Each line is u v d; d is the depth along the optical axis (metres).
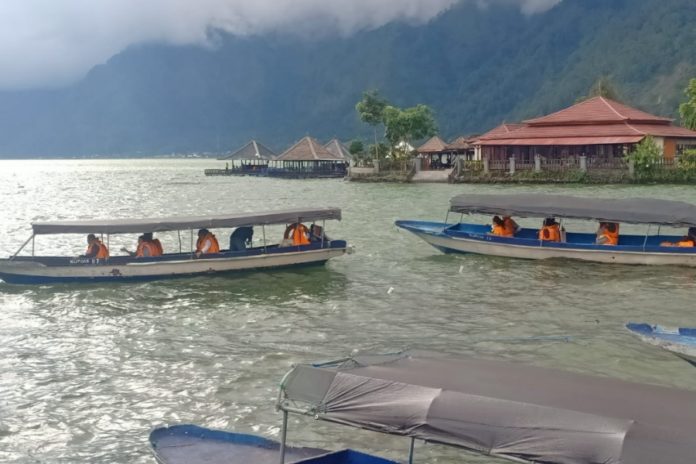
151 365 16.67
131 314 21.42
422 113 98.56
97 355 17.52
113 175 152.62
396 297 22.94
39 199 73.31
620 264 27.14
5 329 19.98
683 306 21.22
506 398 8.38
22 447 12.66
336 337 18.64
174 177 130.50
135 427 13.38
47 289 24.78
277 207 56.41
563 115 79.00
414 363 9.91
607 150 73.25
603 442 7.61
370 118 99.44
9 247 35.50
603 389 8.92
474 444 8.08
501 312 20.91
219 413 13.85
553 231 28.62
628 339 17.98
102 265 25.52
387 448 12.34
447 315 20.69
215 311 21.52
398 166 87.19
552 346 17.53
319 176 103.31
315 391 9.12
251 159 116.50
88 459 12.21
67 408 14.26
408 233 37.47
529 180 71.75
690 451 7.35
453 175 77.81
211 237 26.56
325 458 10.03
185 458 10.67
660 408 8.27
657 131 73.56
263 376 15.77
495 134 83.19
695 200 51.28
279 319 20.50
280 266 26.81
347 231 38.75
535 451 7.81
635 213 26.50
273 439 11.71
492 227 31.33
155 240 26.89
